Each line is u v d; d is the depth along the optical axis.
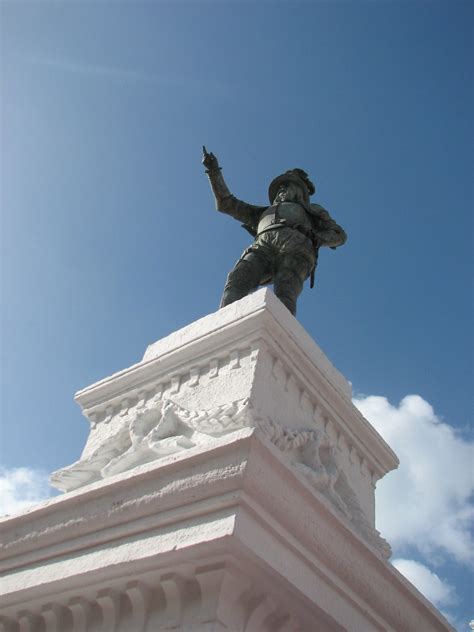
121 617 4.80
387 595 5.25
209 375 6.42
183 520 4.48
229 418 5.38
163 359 6.91
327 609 4.64
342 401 6.89
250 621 4.42
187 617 4.39
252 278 8.02
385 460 7.44
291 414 6.20
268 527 4.33
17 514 5.50
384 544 5.98
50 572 5.05
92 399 7.46
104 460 6.09
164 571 4.52
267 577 4.40
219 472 4.32
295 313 7.88
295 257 8.22
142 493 4.71
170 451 5.40
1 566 5.51
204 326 6.96
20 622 5.46
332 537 4.76
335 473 5.94
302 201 9.06
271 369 6.23
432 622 5.74
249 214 9.16
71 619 5.17
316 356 7.10
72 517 5.10
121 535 4.76
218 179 9.09
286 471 4.43
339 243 8.96
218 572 4.27
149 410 6.09
